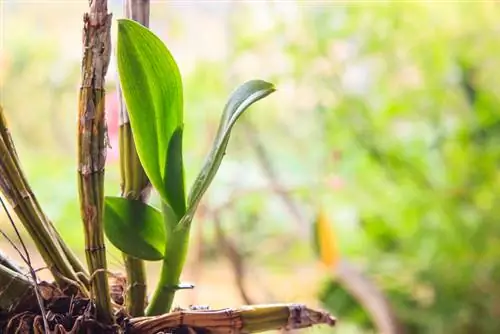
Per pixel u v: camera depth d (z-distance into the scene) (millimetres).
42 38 1386
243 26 1388
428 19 1386
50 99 1415
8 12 1352
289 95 1425
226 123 534
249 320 536
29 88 1391
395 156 1420
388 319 1236
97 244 518
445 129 1411
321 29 1380
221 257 1381
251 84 544
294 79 1387
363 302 1257
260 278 1396
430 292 1358
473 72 1405
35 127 1419
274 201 1555
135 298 554
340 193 1440
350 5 1378
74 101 1430
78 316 521
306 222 1287
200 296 1208
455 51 1388
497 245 1362
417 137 1443
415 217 1406
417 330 1332
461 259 1362
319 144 1466
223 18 1388
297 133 1485
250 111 1359
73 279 536
